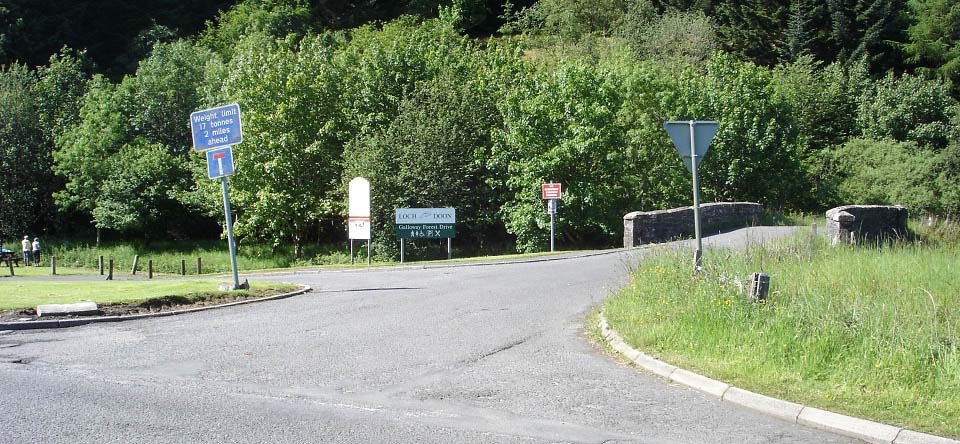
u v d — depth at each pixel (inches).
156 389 296.8
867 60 2191.2
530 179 1368.1
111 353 367.9
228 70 1734.7
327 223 1683.1
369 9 2974.9
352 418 259.3
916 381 283.6
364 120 1544.0
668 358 333.4
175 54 1914.4
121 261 1625.2
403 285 669.3
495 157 1421.0
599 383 309.9
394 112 1571.1
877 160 1784.0
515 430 247.4
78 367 335.9
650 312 416.5
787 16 2362.2
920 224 969.5
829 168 1828.2
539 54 2353.6
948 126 1918.1
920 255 577.3
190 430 242.8
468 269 841.5
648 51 2127.2
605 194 1379.2
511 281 669.3
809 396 273.7
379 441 233.8
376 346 384.5
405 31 2436.0
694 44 2135.8
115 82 2229.3
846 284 455.5
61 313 464.1
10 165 1844.2
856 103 2058.3
